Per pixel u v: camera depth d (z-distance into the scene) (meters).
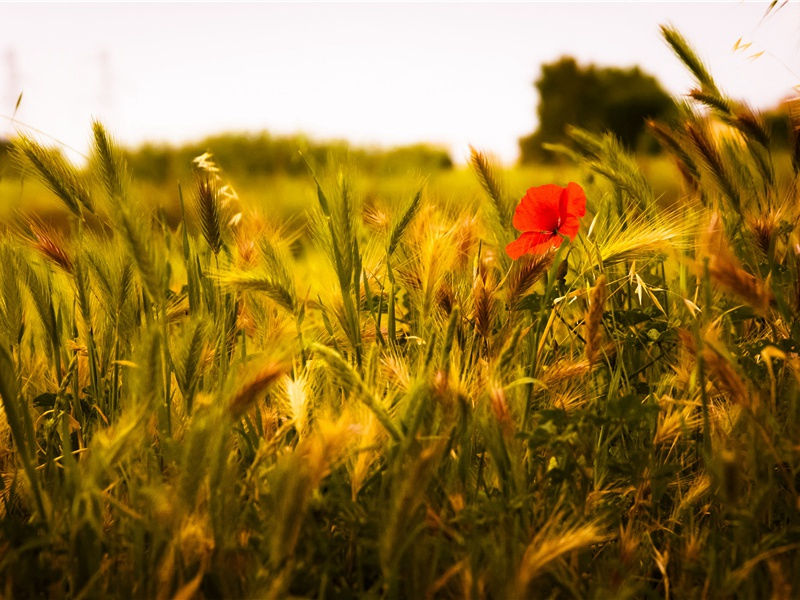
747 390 0.91
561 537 0.87
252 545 0.89
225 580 0.85
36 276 1.08
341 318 1.05
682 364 1.04
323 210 1.06
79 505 0.89
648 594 0.90
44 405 1.06
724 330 1.07
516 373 1.00
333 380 1.02
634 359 1.12
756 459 0.92
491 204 1.20
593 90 13.29
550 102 13.52
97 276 1.06
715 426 0.97
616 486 1.00
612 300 1.15
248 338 1.18
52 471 0.99
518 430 0.97
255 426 1.04
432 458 0.84
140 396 0.89
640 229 1.07
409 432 0.88
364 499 0.92
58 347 1.08
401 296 1.21
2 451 1.02
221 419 0.87
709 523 0.97
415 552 0.86
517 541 0.86
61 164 1.08
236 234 1.18
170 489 0.86
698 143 1.12
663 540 0.98
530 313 1.10
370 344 1.12
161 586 0.84
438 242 1.07
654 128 1.18
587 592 0.89
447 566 0.89
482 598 0.85
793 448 0.89
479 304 1.01
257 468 0.91
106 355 1.09
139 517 0.86
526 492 0.93
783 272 1.05
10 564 0.86
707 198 1.17
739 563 0.90
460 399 0.91
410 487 0.83
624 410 0.92
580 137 1.27
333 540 0.92
